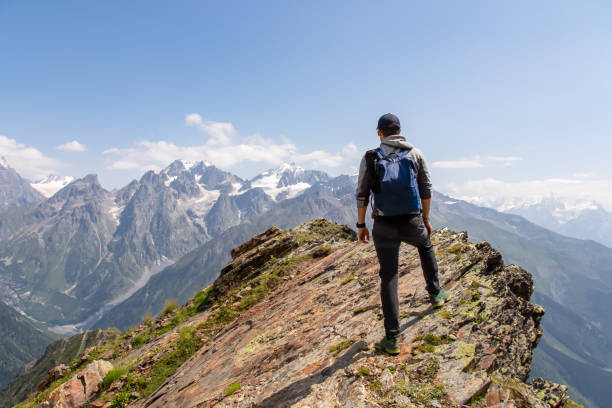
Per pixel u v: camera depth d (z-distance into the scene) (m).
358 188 5.64
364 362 5.20
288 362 6.63
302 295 10.81
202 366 9.55
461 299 6.32
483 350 5.03
